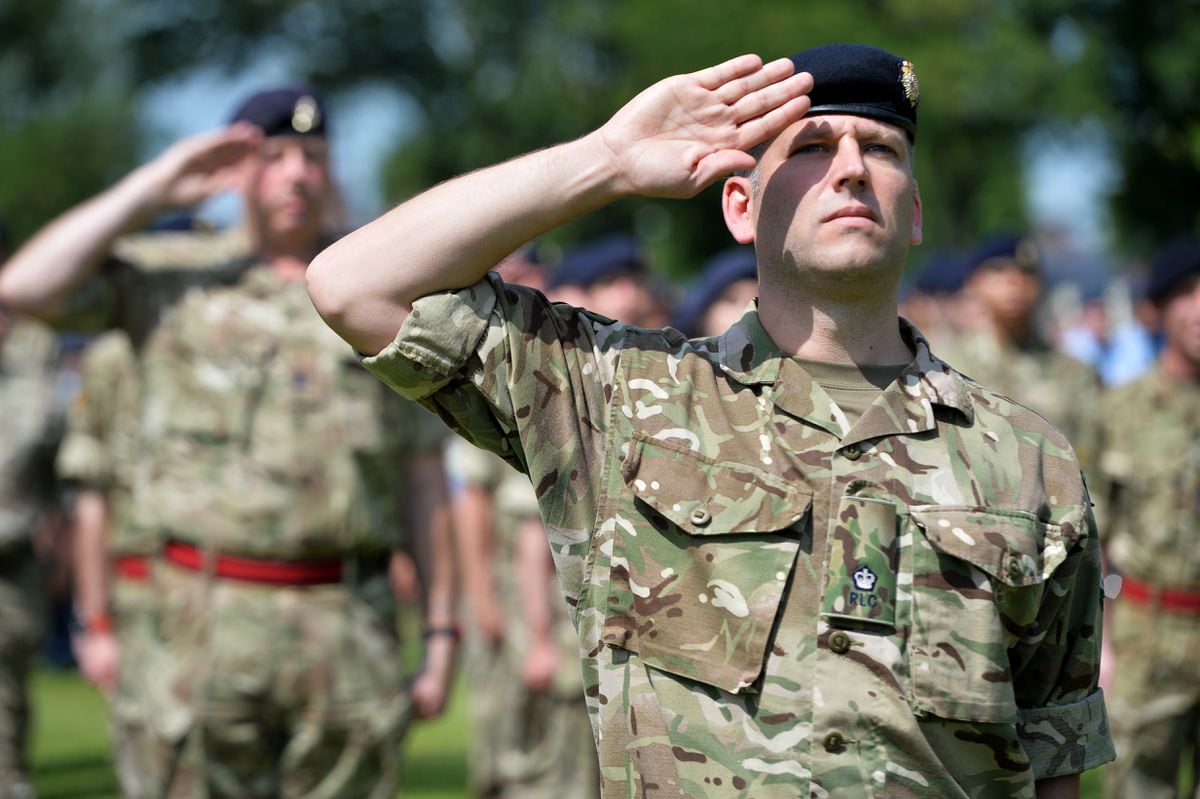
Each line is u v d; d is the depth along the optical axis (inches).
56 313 714.8
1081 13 2876.5
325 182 729.6
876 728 376.2
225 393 706.2
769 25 4421.8
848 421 395.5
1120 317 2249.0
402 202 409.1
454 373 396.5
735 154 391.9
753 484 389.1
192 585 701.3
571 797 968.3
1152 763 884.6
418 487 745.0
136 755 738.2
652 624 387.2
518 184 394.9
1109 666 891.4
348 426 709.3
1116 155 2600.9
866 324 403.2
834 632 379.2
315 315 717.3
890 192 396.2
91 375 961.5
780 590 382.0
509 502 967.0
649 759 382.3
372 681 712.4
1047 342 1124.5
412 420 735.7
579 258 1005.8
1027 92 3720.5
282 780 709.3
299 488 701.3
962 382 408.5
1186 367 884.6
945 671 379.9
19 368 1056.8
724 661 381.7
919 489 389.7
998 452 398.3
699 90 393.7
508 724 992.2
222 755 701.3
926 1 4111.7
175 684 699.4
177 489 704.4
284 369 709.3
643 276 1004.6
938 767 378.0
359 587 714.2
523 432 394.9
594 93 5374.0
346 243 401.1
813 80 395.9
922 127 4050.2
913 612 382.3
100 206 714.8
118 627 860.0
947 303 1454.2
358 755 711.1
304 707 702.5
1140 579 880.9
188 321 714.8
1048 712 403.5
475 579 1006.4
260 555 698.8
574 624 397.1
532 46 5516.7
